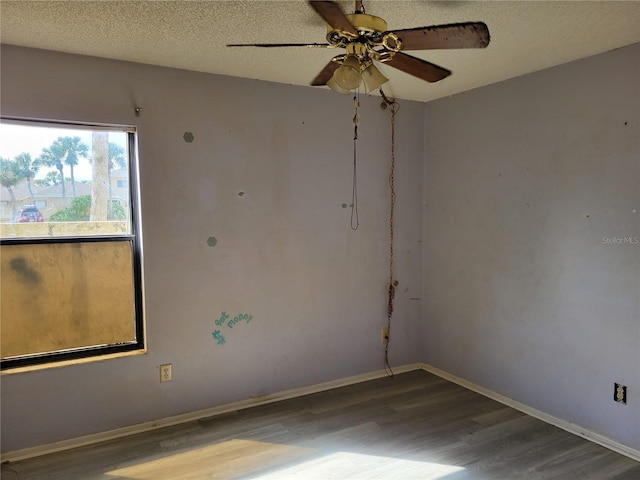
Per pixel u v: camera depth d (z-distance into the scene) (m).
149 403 2.86
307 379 3.43
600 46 2.46
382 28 1.61
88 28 2.17
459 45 1.73
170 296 2.88
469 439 2.72
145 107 2.73
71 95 2.54
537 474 2.36
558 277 2.86
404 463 2.47
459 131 3.51
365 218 3.60
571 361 2.80
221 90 2.95
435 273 3.80
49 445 2.59
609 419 2.62
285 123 3.19
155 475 2.36
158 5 1.92
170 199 2.84
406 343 3.89
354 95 3.46
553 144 2.84
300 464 2.46
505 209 3.17
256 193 3.12
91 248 2.71
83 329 2.72
